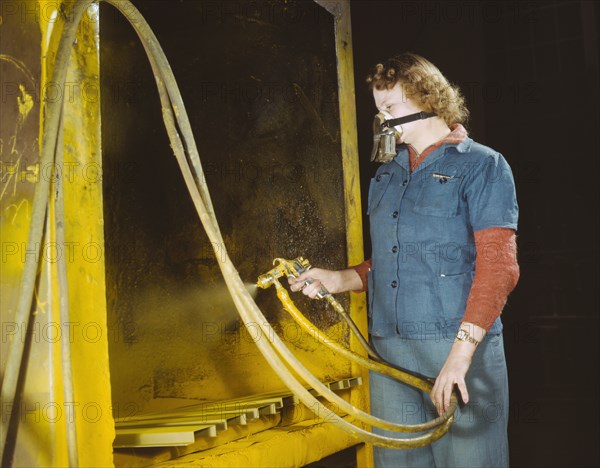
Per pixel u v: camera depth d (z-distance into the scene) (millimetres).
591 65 5828
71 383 1327
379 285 1807
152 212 2859
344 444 2375
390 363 1804
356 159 2814
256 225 2768
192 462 1716
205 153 2869
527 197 5949
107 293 2627
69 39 1389
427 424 1562
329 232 2680
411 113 1777
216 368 2691
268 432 2113
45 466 1348
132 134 2855
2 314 1394
